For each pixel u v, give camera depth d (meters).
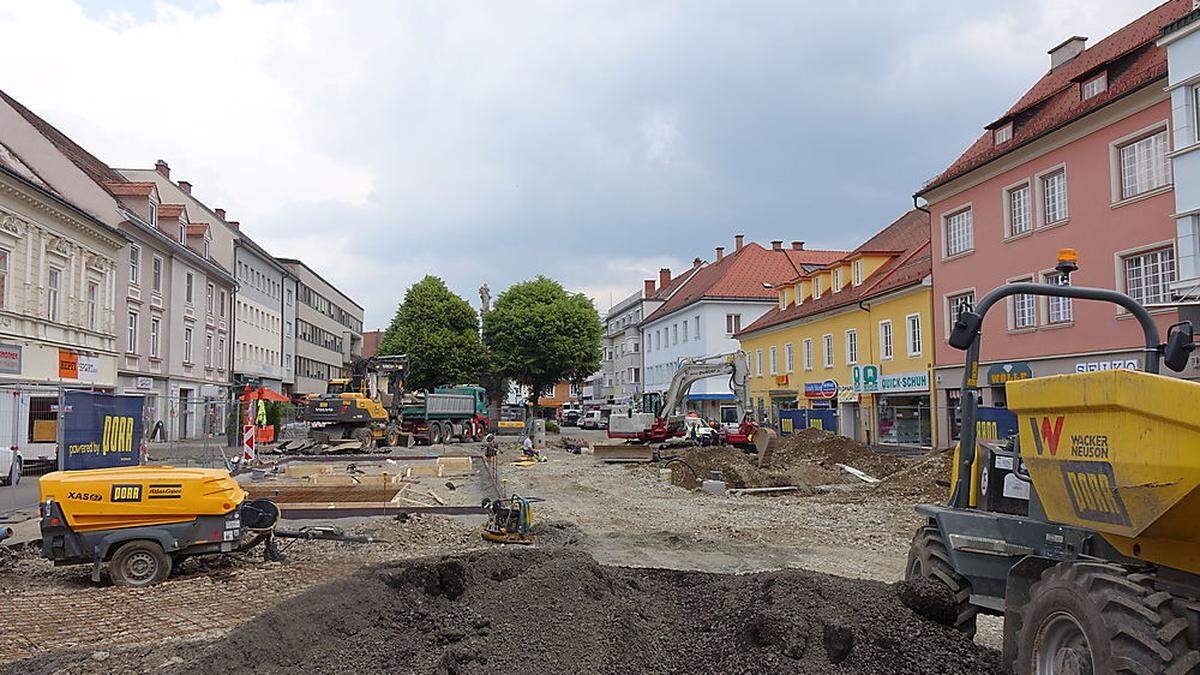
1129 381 4.03
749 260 64.25
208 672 5.73
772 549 12.21
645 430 34.53
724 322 61.12
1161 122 20.98
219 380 49.94
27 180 26.83
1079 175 23.81
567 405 115.12
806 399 45.06
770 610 5.82
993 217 27.73
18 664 6.16
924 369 32.44
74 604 8.19
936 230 31.09
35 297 28.28
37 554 10.96
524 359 62.81
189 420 22.39
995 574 5.95
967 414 6.44
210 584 9.10
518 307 63.31
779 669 5.27
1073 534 5.08
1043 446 4.81
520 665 5.77
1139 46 22.84
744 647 5.70
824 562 11.26
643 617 6.66
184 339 43.38
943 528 6.18
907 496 18.75
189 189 53.62
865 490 20.20
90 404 13.62
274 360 64.94
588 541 12.84
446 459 23.31
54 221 29.53
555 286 65.06
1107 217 22.77
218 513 9.41
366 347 134.50
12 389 17.86
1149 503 3.95
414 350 62.34
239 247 54.88
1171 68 19.14
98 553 9.05
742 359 31.92
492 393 65.50
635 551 12.02
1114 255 22.53
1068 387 4.51
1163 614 3.97
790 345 47.91
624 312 92.00
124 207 36.72
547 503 17.58
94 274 33.03
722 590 7.18
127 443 14.55
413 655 6.04
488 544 12.11
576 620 6.51
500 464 29.12
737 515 15.80
